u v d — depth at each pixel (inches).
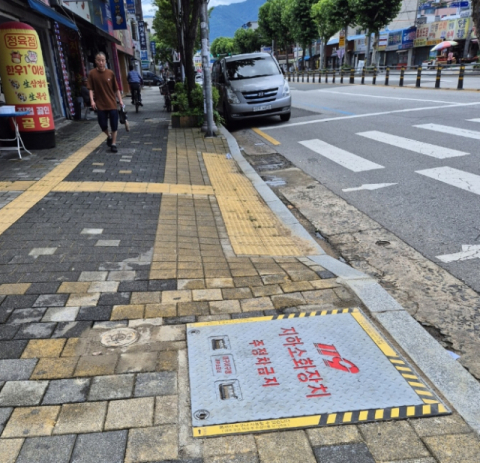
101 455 73.4
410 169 266.1
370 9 1446.9
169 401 85.4
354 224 196.7
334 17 1673.2
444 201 209.2
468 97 549.6
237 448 74.9
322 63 1946.4
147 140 387.2
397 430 78.0
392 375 91.9
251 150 369.4
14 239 161.8
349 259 163.6
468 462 71.4
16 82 311.0
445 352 100.2
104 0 820.0
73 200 209.5
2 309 116.2
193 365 95.7
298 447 74.9
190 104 480.7
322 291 128.7
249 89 474.3
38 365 95.0
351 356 98.4
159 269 141.6
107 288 128.3
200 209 210.1
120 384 89.7
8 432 77.8
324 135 398.3
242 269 145.7
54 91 514.0
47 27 488.1
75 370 93.7
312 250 169.3
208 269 144.4
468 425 78.8
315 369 94.2
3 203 201.6
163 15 1085.8
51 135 334.0
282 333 107.5
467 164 261.9
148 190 232.5
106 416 81.4
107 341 103.8
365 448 74.5
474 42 1565.0
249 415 81.7
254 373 93.2
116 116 320.2
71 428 78.7
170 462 72.3
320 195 240.5
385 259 160.9
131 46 1423.5
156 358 98.1
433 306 127.3
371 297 124.0
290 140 395.5
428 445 74.8
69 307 117.6
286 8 2220.7
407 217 196.5
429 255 159.9
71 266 141.4
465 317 120.9
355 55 2193.7
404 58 1875.0
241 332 108.1
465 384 89.6
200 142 385.7
